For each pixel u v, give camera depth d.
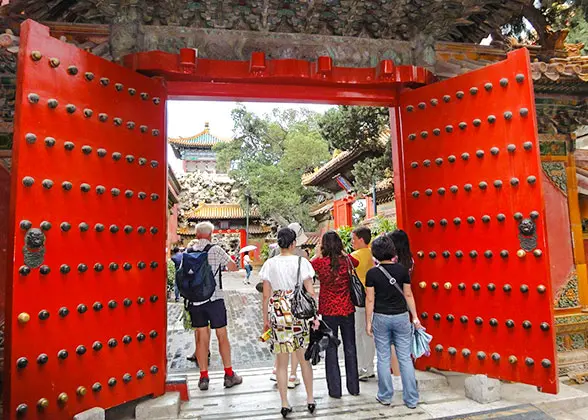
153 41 5.19
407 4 5.36
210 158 56.72
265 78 5.26
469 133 5.05
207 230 5.42
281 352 4.18
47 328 3.69
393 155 5.95
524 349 4.47
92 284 4.07
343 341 4.88
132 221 4.52
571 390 4.89
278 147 37.62
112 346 4.16
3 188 4.89
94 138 4.23
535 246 4.47
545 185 6.18
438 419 4.14
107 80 4.41
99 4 4.93
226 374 5.28
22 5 4.68
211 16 5.24
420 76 5.55
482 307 4.82
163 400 4.45
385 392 4.51
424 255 5.33
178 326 11.27
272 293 4.35
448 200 5.16
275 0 5.21
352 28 5.73
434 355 5.16
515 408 4.36
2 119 4.96
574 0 5.65
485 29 6.15
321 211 29.62
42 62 3.85
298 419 4.23
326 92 5.59
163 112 5.02
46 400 3.60
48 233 3.76
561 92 6.07
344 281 4.83
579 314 5.99
